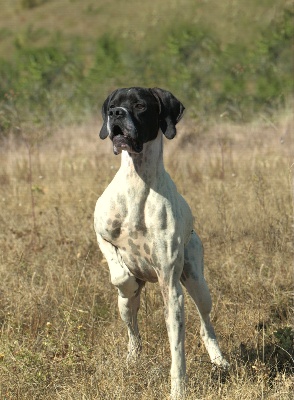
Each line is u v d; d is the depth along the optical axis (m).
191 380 7.36
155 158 7.30
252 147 17.78
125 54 29.11
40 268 10.39
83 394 7.02
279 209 12.37
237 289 9.88
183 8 36.12
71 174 15.74
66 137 19.30
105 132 7.59
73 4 40.59
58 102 22.50
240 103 22.31
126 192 7.29
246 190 13.42
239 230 11.79
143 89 7.41
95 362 7.74
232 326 8.99
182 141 18.42
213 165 16.27
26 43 36.53
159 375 7.57
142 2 38.88
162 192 7.29
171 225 7.27
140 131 7.18
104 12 39.22
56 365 7.66
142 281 7.94
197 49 27.84
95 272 10.20
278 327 9.07
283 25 28.52
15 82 24.61
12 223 12.50
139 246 7.37
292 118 19.80
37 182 15.46
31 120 20.05
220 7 34.88
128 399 7.09
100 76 26.02
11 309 9.14
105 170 15.54
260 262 10.70
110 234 7.45
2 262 10.45
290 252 10.98
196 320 9.15
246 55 27.08
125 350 8.22
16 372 7.44
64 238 11.33
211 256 10.85
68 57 28.66
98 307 9.37
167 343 8.53
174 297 7.35
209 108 22.39
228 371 7.86
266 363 8.15
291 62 26.34
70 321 8.54
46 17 39.69
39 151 18.08
